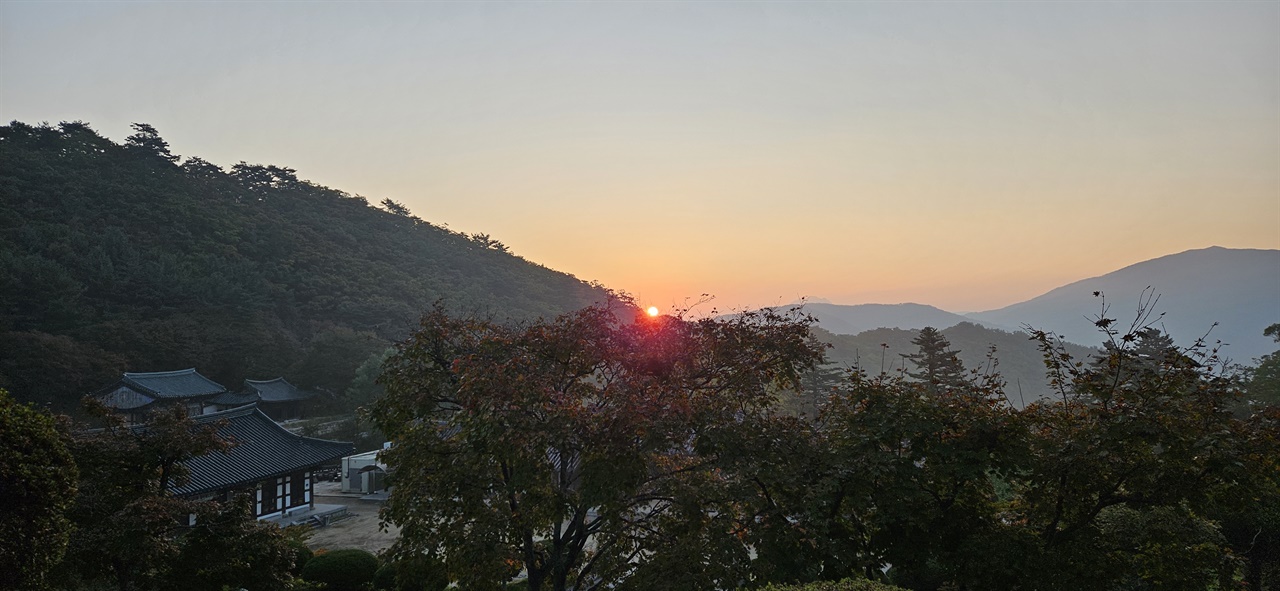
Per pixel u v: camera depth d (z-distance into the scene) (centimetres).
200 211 10556
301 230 12319
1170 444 1057
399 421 1348
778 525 1113
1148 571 1139
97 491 1366
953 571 1166
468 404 1136
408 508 1248
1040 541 1127
